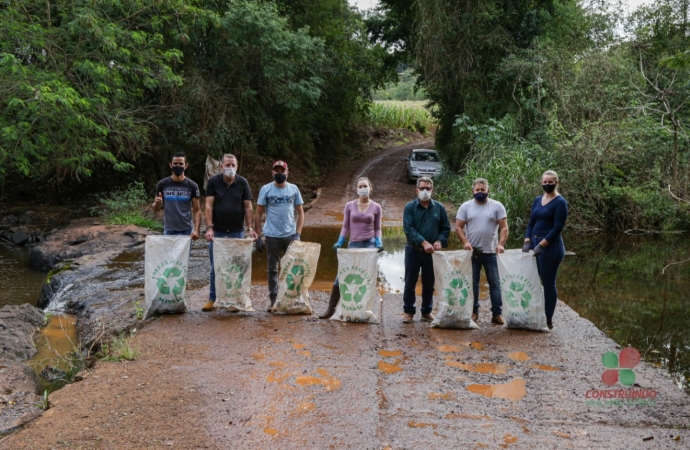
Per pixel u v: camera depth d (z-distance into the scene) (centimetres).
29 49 1359
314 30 2659
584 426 416
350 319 663
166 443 377
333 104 3039
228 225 704
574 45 2306
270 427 402
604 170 1672
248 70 2173
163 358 539
